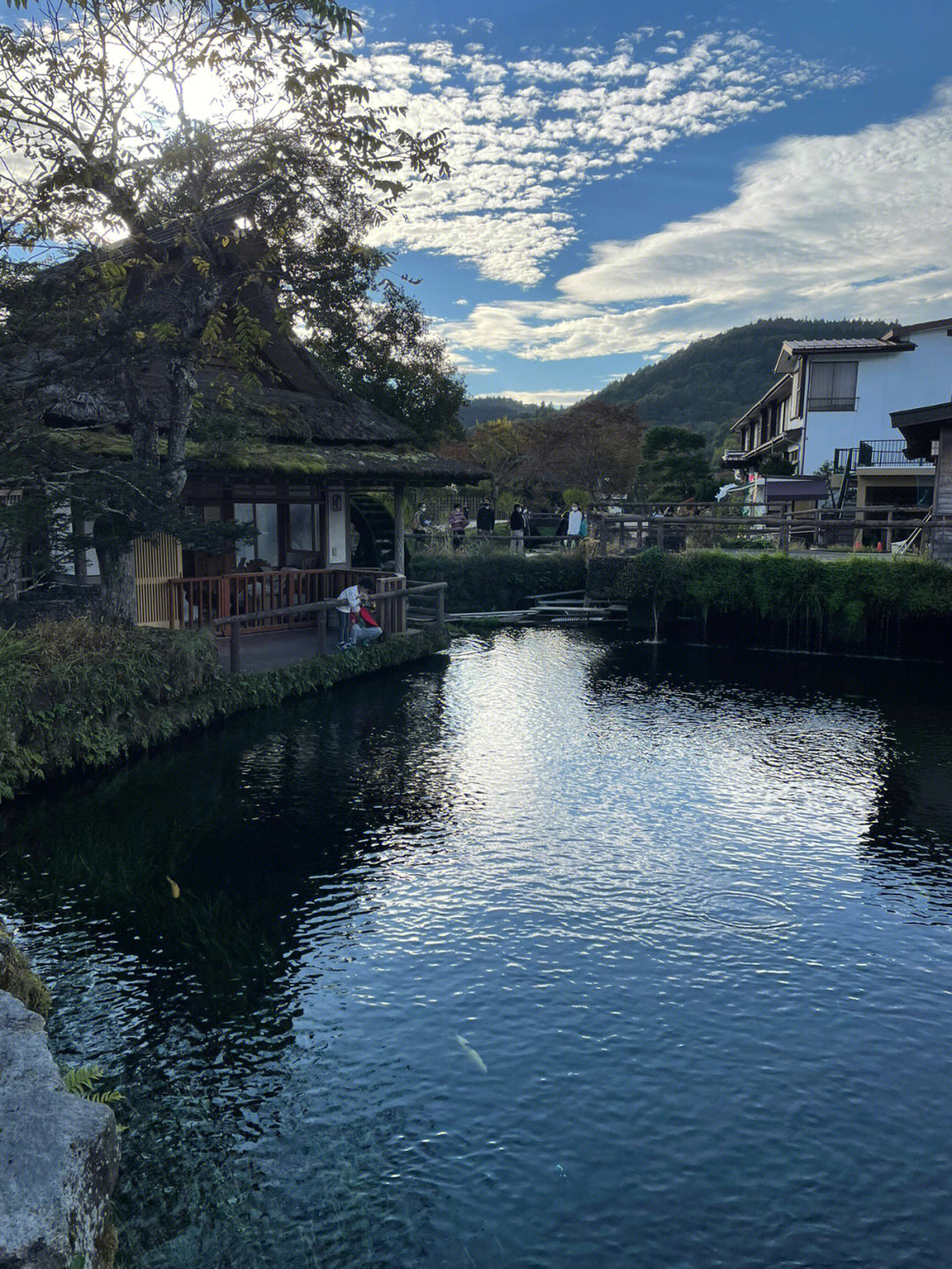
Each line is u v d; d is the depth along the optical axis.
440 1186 5.03
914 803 11.40
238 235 14.15
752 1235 4.74
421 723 15.17
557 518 42.38
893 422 22.56
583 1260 4.56
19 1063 3.49
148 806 10.82
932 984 7.23
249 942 7.64
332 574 22.03
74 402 14.55
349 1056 6.14
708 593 24.08
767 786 12.06
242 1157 5.20
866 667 21.56
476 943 7.73
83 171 12.26
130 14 12.25
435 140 13.22
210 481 19.06
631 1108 5.71
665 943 7.80
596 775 12.45
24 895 8.43
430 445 33.41
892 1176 5.18
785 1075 6.07
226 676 15.02
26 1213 2.76
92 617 14.52
